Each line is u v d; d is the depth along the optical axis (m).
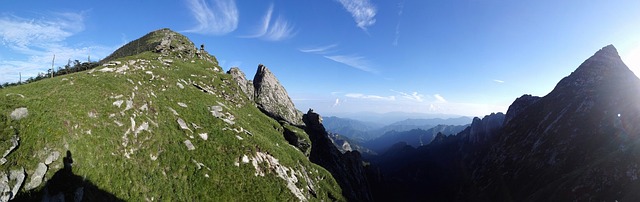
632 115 97.50
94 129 56.38
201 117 89.50
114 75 80.25
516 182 121.62
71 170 46.94
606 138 99.38
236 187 72.62
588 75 147.00
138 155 61.50
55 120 50.41
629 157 75.88
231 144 84.12
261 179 80.19
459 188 193.25
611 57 154.00
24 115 47.81
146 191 56.50
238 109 121.69
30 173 42.06
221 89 126.00
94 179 49.31
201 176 69.06
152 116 74.56
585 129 111.56
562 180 92.56
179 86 99.31
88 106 60.16
